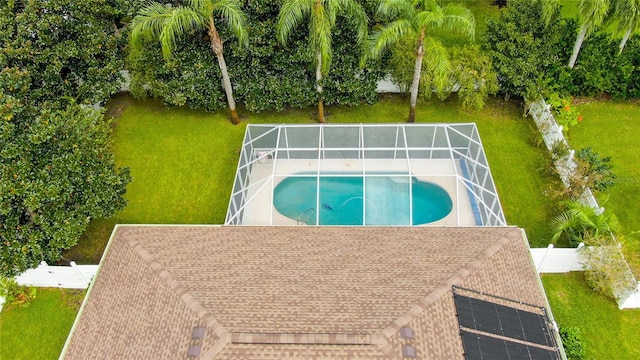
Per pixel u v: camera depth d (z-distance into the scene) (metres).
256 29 32.59
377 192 27.66
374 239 23.22
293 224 26.88
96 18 32.91
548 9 31.98
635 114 35.56
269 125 31.59
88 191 25.64
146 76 34.34
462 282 19.98
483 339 18.06
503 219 26.02
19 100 25.30
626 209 29.98
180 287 19.97
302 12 30.28
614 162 32.53
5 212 22.64
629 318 25.03
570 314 25.28
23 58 28.14
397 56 33.66
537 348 18.42
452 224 27.12
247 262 21.69
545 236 28.83
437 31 41.31
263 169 30.08
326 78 33.84
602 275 25.19
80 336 19.77
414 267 20.98
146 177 32.91
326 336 17.05
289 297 19.42
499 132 35.09
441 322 18.23
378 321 17.92
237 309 18.72
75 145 25.45
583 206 26.94
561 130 31.78
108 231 29.94
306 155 30.31
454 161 29.59
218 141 35.19
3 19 27.91
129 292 20.75
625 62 34.28
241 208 27.20
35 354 24.67
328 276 20.70
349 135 30.83
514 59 33.91
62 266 27.02
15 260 23.31
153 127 36.31
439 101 37.66
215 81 34.75
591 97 36.72
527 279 20.98
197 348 17.27
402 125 31.05
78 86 32.00
